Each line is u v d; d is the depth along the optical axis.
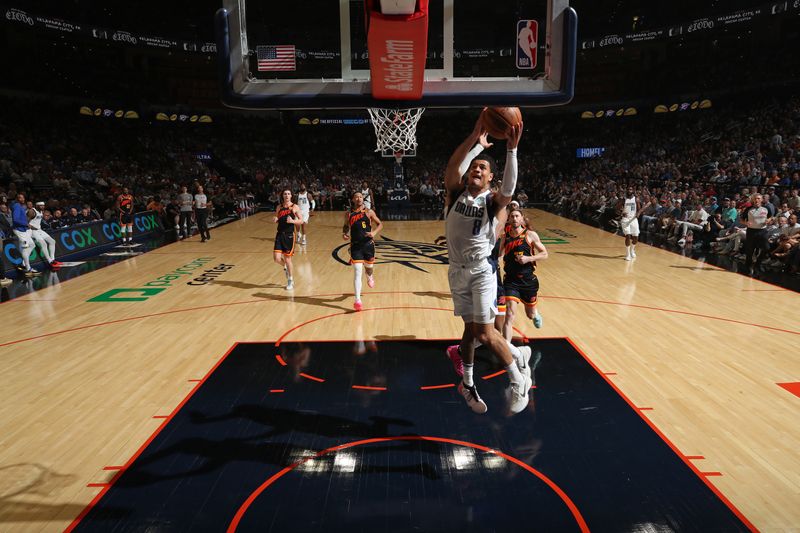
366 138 35.66
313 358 5.77
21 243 10.15
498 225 3.28
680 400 4.69
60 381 5.20
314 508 3.26
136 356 5.88
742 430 4.17
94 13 28.17
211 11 29.58
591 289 8.73
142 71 30.45
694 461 3.74
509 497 3.35
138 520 3.15
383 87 2.79
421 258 11.75
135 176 22.53
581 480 3.52
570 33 2.79
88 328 6.89
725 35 29.16
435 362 5.61
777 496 3.34
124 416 4.48
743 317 7.16
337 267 10.81
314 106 2.86
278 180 28.23
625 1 29.12
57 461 3.79
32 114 23.66
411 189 28.95
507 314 5.73
